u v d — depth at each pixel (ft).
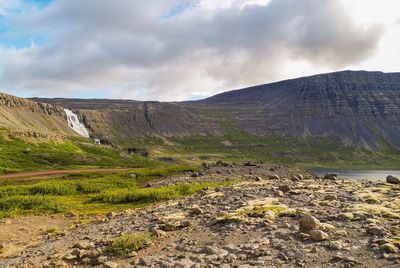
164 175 243.81
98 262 47.32
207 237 51.72
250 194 87.51
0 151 507.30
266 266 36.91
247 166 281.13
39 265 50.14
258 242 45.19
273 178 143.43
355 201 66.54
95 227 79.51
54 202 133.80
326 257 37.83
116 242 52.21
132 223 74.13
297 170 288.10
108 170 322.34
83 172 288.10
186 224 60.85
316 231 43.98
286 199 73.67
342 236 44.21
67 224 97.35
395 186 87.25
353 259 36.17
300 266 36.11
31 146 604.08
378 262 35.35
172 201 107.86
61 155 581.94
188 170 257.75
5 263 54.90
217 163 299.17
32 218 110.52
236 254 42.01
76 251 53.57
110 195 146.20
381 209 56.70
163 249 48.73
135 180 226.58
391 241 40.14
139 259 44.52
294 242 43.73
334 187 89.35
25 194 166.09
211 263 39.75
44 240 73.41
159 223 66.85
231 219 57.98
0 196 160.86
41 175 282.36
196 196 108.27
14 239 79.20
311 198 72.95
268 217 56.54
